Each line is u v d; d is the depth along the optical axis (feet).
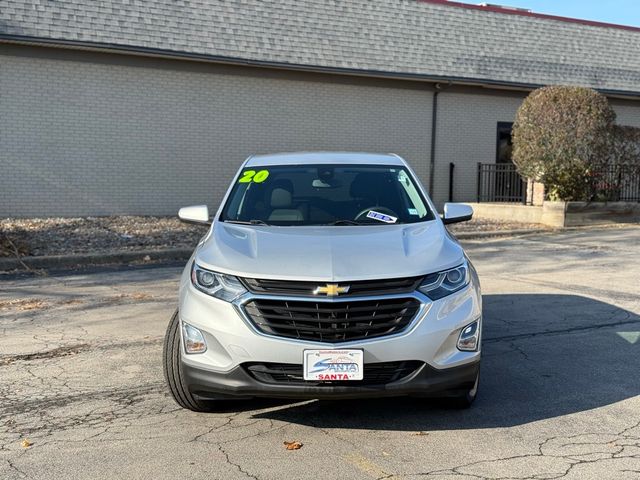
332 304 13.85
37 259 36.76
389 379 14.05
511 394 17.02
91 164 52.65
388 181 19.74
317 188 19.38
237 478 12.63
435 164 65.72
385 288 14.19
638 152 53.93
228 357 14.11
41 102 50.75
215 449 13.96
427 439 14.32
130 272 35.55
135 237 43.60
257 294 14.14
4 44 49.06
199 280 15.06
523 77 66.33
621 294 28.81
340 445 14.07
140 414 15.96
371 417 15.61
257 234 16.62
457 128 66.44
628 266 35.50
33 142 50.80
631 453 13.50
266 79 58.08
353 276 14.06
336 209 18.53
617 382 17.88
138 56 53.11
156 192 55.01
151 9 54.29
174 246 41.39
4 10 48.88
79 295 29.66
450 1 68.59
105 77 52.49
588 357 20.08
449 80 62.69
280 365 13.99
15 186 50.57
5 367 19.53
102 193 53.16
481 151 67.62
